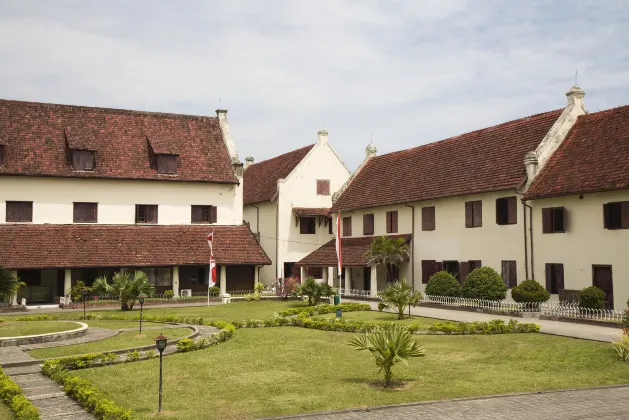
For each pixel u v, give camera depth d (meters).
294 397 13.70
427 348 19.67
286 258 49.62
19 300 36.44
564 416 12.06
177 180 43.25
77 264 37.41
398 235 40.97
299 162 50.78
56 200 40.19
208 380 15.31
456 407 12.80
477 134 39.06
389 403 13.10
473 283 31.00
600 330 22.98
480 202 34.41
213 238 43.19
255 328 25.00
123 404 13.09
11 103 42.03
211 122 47.97
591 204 28.38
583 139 31.23
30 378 15.42
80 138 41.44
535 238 31.09
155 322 27.23
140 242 40.84
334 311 31.28
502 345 19.95
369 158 49.38
